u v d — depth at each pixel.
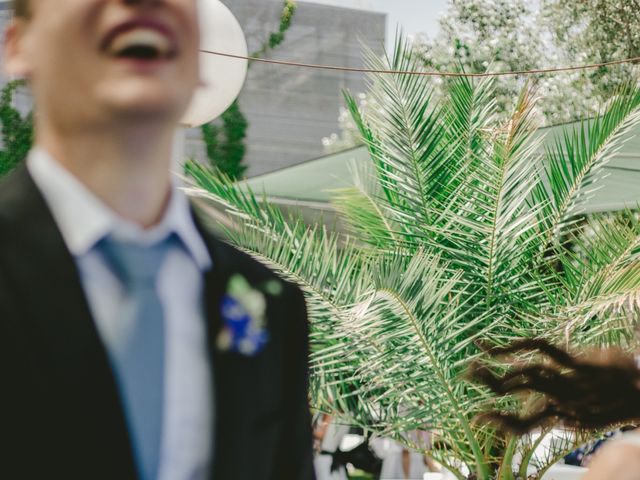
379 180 4.10
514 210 3.54
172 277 0.87
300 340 1.01
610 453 1.20
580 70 15.42
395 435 3.59
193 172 3.78
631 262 3.39
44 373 0.78
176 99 0.80
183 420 0.85
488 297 3.61
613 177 4.95
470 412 3.51
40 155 0.84
